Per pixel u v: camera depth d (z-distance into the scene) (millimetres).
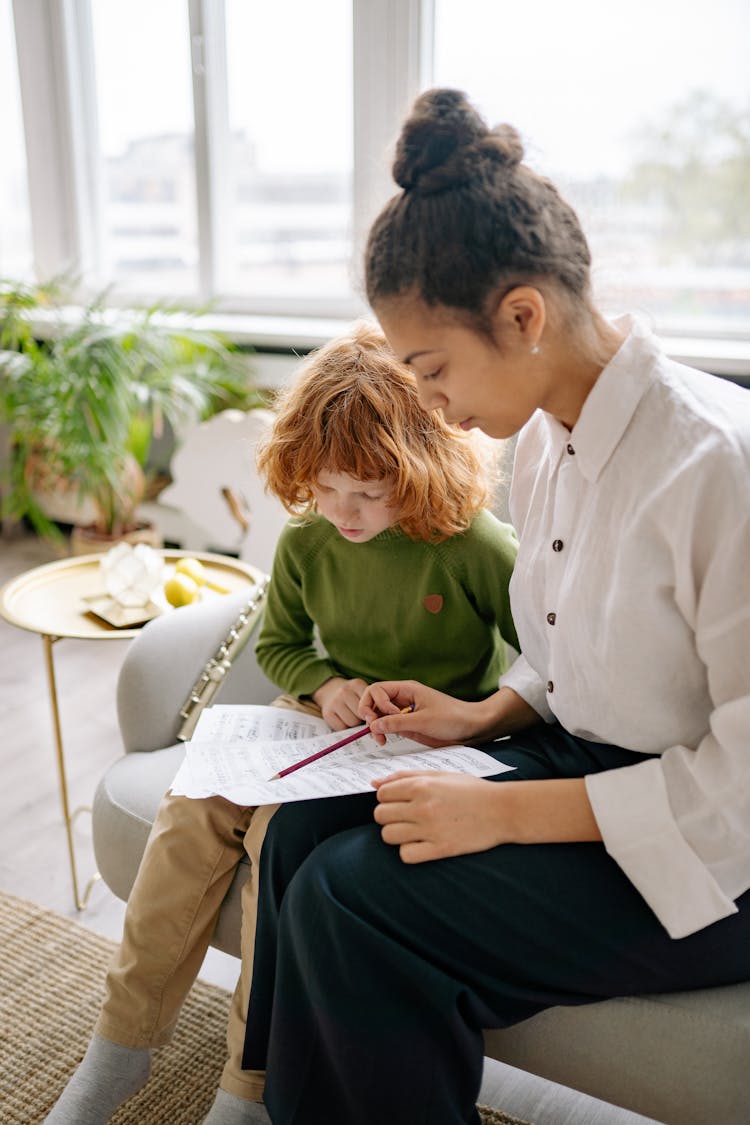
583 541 1000
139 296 3246
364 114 2576
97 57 3137
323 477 1176
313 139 2824
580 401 991
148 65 3043
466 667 1303
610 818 947
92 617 1568
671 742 1009
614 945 939
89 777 2010
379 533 1271
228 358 2803
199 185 2955
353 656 1338
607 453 971
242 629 1437
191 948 1141
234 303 3043
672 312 2434
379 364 1179
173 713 1373
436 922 944
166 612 1515
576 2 2334
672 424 940
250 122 2896
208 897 1139
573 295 932
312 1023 980
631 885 956
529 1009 966
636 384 958
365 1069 943
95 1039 1144
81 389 2607
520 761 1098
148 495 3037
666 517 917
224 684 1428
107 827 1253
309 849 1072
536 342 921
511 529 1292
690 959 946
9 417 2973
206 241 3006
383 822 994
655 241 2406
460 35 2475
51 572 1735
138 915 1132
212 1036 1384
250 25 2803
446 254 877
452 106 896
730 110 2262
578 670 1035
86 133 3238
